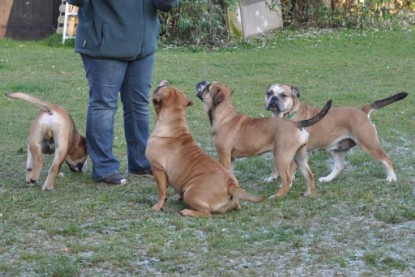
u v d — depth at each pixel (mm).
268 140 8031
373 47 18828
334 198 7898
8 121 11703
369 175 8906
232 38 19234
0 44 19266
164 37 19156
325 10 21734
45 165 9430
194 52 18328
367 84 14625
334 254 6281
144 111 8812
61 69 15961
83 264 6086
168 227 6969
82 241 6641
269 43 19406
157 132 7633
